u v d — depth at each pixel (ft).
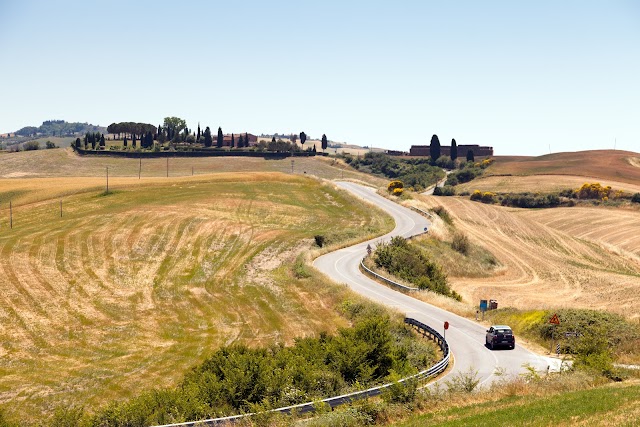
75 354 131.34
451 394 72.33
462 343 119.75
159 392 80.79
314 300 171.42
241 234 261.03
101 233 252.01
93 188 366.02
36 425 88.12
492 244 296.30
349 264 213.46
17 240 238.27
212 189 369.50
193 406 74.59
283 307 165.99
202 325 152.76
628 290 215.92
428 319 140.77
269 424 64.75
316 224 293.64
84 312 162.71
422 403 68.80
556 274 247.50
